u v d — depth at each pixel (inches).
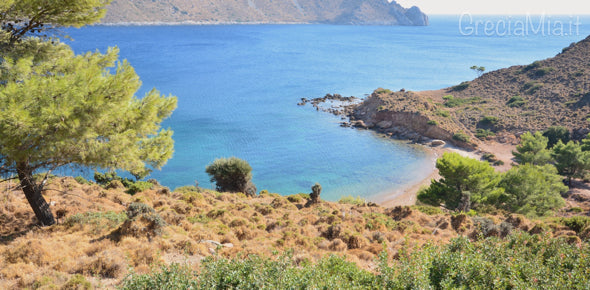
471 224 1087.0
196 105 5846.5
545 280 437.7
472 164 1830.7
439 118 4414.4
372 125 4758.9
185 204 989.2
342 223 960.9
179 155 3656.5
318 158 3695.9
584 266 474.0
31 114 503.2
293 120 5088.6
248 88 7303.2
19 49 638.5
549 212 1919.3
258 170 3368.6
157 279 413.7
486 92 5915.4
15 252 541.3
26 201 823.7
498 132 4234.7
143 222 690.2
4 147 505.0
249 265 435.2
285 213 1100.5
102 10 724.7
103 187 1210.0
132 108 665.0
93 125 578.6
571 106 4485.7
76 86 542.6
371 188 3014.3
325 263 529.7
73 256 562.9
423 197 1855.3
